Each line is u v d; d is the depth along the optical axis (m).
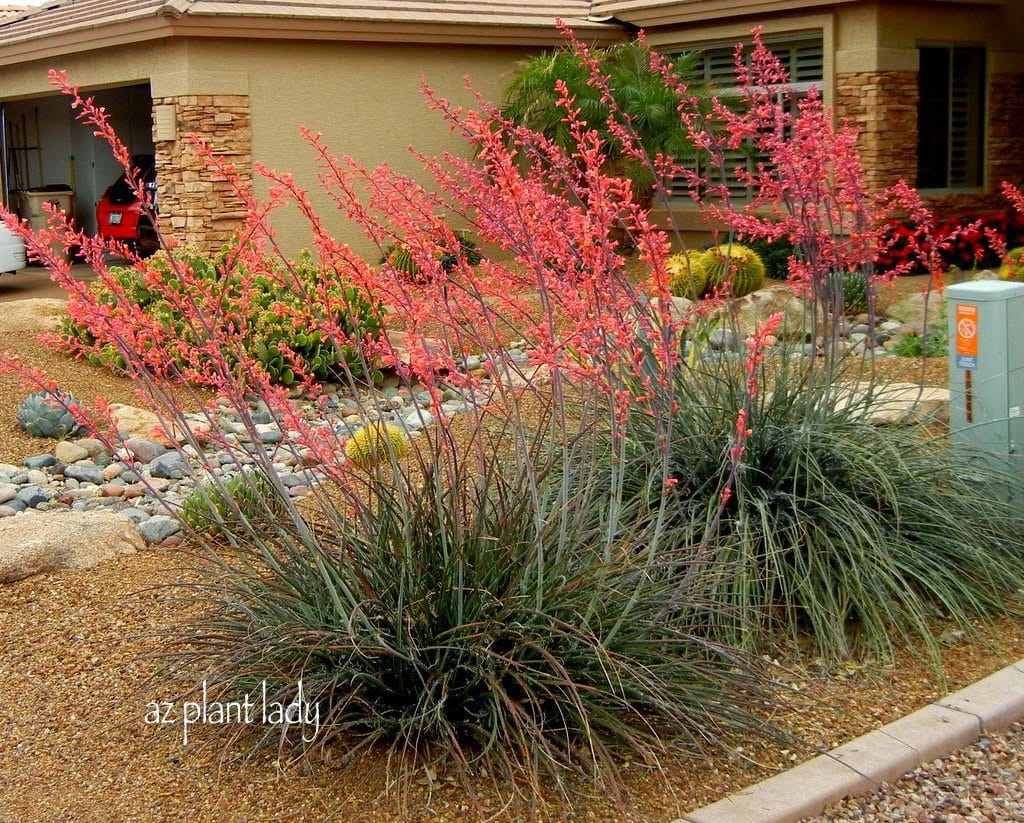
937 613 4.50
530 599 3.58
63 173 21.95
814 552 4.45
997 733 3.86
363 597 3.60
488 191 4.00
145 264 3.90
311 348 9.20
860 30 14.58
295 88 15.34
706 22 16.17
